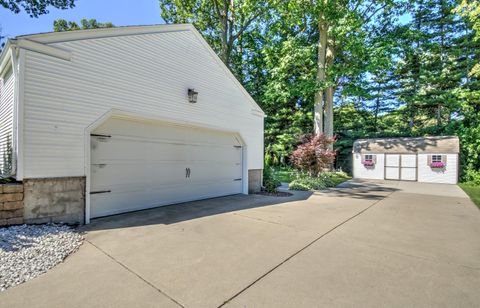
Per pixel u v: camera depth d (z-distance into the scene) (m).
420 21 17.56
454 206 7.00
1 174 5.44
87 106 4.77
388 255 3.36
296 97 20.36
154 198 6.19
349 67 13.95
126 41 5.43
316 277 2.71
